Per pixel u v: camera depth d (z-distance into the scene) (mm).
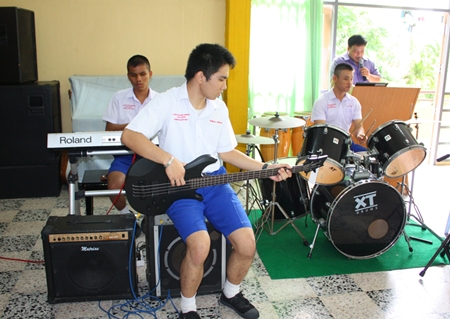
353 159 2664
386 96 3562
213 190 1968
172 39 4289
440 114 5086
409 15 4984
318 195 2658
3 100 3496
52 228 2006
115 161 2756
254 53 4418
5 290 2225
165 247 2082
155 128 1889
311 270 2516
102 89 3967
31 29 3840
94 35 4141
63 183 3957
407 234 3031
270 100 4547
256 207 3578
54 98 3766
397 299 2225
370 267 2555
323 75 4887
